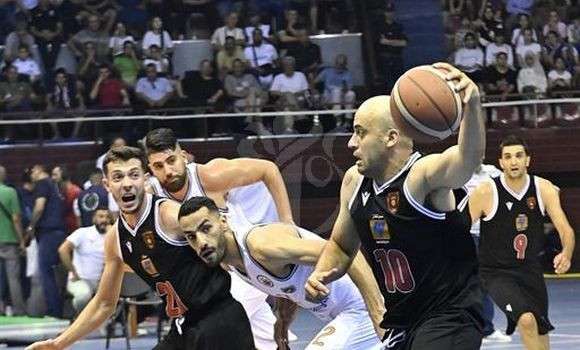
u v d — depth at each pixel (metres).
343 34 24.91
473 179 13.55
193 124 19.62
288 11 24.48
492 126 21.23
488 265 10.05
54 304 16.28
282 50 23.77
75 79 22.05
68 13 23.38
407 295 6.09
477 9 26.11
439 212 5.90
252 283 7.14
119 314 14.70
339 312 7.68
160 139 8.23
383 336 6.55
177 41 23.69
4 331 15.16
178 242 7.02
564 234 10.15
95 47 22.95
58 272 15.98
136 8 24.33
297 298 7.19
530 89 23.75
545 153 21.39
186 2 24.70
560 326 15.27
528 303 9.80
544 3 25.77
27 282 16.45
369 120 5.92
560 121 21.41
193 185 8.40
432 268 6.00
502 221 10.00
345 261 6.47
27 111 21.36
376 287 6.96
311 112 19.91
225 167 8.56
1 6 23.16
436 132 5.77
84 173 17.94
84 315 7.57
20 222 16.50
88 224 16.00
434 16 26.58
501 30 24.84
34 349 7.52
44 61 22.73
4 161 18.73
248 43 23.28
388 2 25.64
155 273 7.11
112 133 19.20
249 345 7.12
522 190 10.03
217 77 22.66
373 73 24.52
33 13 23.05
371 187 6.05
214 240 6.79
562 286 20.53
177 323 7.17
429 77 5.79
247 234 6.86
